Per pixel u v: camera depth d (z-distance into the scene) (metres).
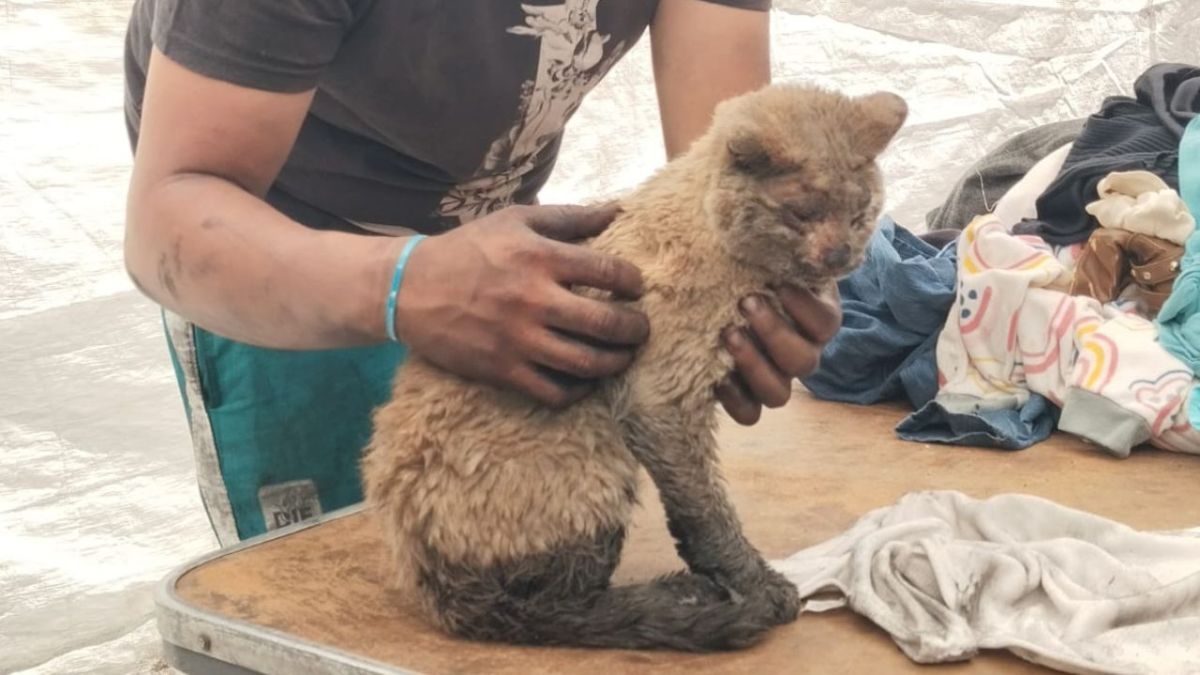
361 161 1.73
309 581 1.51
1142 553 1.54
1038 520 1.62
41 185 2.34
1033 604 1.41
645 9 1.79
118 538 2.48
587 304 1.24
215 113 1.37
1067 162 2.74
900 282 2.36
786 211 1.27
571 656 1.29
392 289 1.26
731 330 1.31
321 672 1.27
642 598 1.33
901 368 2.35
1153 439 2.08
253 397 1.91
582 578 1.33
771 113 1.31
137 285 1.45
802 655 1.30
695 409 1.32
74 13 2.35
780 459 2.04
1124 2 3.57
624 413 1.31
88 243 2.40
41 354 2.37
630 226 1.36
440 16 1.52
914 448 2.11
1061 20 3.51
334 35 1.43
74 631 2.42
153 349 2.49
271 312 1.32
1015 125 3.52
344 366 1.93
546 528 1.30
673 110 1.93
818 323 1.34
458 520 1.29
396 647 1.31
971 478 1.95
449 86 1.60
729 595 1.35
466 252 1.26
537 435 1.30
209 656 1.38
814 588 1.42
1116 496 1.87
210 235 1.33
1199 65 3.61
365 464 1.41
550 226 1.34
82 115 2.38
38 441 2.38
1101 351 2.15
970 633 1.30
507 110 1.68
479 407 1.31
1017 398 2.23
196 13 1.35
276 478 1.95
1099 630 1.33
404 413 1.34
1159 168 2.55
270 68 1.37
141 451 2.50
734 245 1.29
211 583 1.50
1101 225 2.47
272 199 1.80
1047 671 1.27
